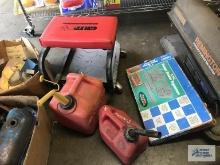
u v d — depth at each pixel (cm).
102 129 130
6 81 150
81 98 132
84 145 140
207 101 141
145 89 153
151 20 205
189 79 154
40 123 123
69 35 140
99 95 138
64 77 162
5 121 124
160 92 149
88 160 135
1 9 231
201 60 132
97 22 145
